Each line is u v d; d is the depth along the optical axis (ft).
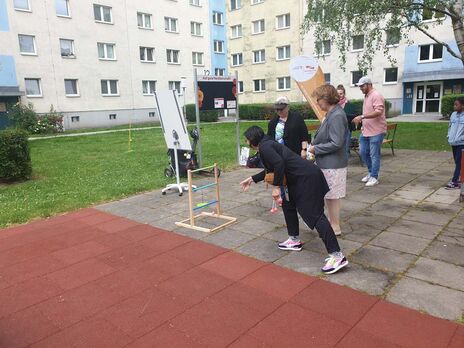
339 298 10.86
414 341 8.89
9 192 25.86
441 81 84.64
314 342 9.04
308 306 10.55
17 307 11.24
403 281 11.61
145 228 17.69
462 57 34.09
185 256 14.30
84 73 92.22
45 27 84.64
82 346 9.30
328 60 99.04
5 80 79.87
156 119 108.17
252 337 9.33
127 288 12.07
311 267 12.89
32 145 55.36
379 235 15.30
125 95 100.83
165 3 106.93
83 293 11.88
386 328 9.42
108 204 22.25
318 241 15.15
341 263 12.33
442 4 32.45
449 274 11.89
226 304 10.85
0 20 78.02
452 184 21.80
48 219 19.79
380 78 91.91
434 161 30.48
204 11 117.60
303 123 17.25
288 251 14.32
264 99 122.21
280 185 12.57
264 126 74.43
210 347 9.04
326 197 14.69
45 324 10.32
